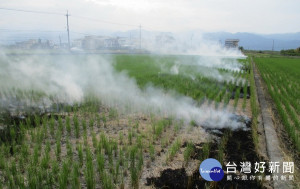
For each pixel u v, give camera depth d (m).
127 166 5.97
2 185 5.10
